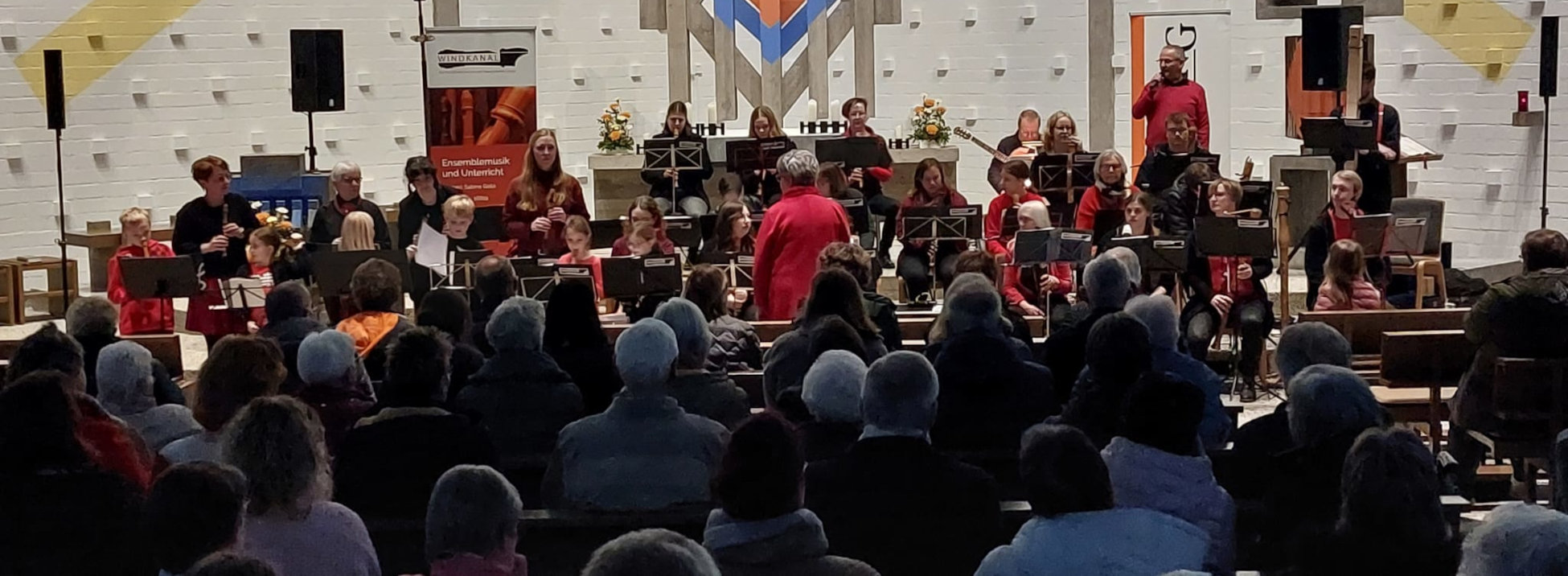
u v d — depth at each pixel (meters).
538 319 5.86
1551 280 6.95
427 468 4.93
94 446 4.72
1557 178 12.48
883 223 13.27
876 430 4.46
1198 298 9.77
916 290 11.38
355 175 10.97
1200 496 4.42
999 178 13.37
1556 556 2.86
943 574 4.43
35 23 12.65
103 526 4.43
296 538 3.91
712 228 11.35
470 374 6.34
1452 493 6.24
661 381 5.02
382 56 14.29
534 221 10.91
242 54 13.69
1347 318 8.22
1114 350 5.26
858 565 3.63
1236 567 5.16
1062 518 3.84
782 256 9.51
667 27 14.75
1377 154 11.48
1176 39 14.04
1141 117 12.76
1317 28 11.17
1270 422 5.41
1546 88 11.53
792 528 3.61
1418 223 9.58
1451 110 12.97
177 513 3.40
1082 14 14.49
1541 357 6.59
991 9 14.88
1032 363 5.91
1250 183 10.08
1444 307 10.28
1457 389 7.04
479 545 3.63
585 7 15.02
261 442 3.92
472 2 14.55
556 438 5.74
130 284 9.25
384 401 5.16
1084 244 9.50
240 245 10.59
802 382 5.43
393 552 4.88
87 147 12.96
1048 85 14.73
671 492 4.92
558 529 4.82
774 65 14.80
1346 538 3.78
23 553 4.43
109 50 13.02
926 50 15.20
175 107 13.39
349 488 4.93
